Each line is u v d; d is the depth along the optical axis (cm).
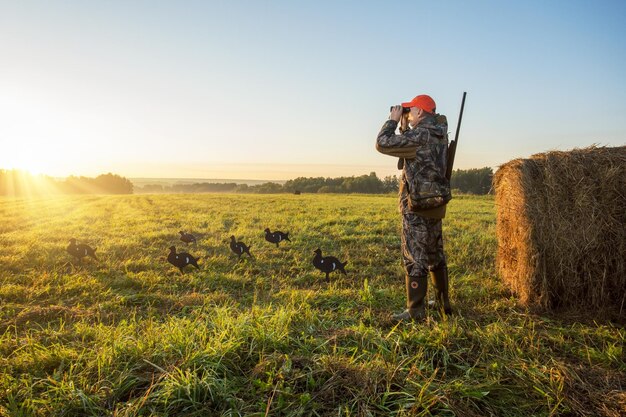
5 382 244
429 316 383
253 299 476
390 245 859
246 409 226
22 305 457
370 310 410
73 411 224
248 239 939
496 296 473
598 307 401
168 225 1272
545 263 410
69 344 317
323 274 604
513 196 445
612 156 400
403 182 385
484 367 279
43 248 812
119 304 466
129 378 252
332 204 2280
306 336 319
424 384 244
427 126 357
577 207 401
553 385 249
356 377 248
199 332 312
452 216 1427
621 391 244
